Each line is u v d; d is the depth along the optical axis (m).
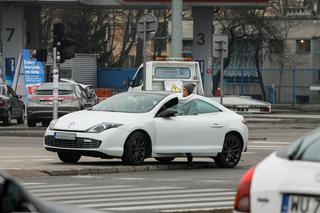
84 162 36.91
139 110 35.00
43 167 33.84
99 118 33.94
